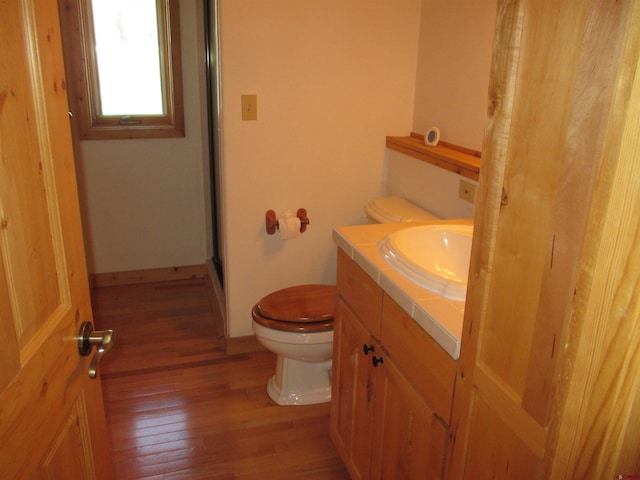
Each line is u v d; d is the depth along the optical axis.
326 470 2.00
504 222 0.89
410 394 1.35
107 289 3.44
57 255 0.98
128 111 3.24
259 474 1.97
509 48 0.82
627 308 0.74
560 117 0.74
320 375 2.37
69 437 1.04
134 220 3.42
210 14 2.81
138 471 1.96
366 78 2.49
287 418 2.27
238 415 2.28
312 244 2.69
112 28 3.06
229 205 2.51
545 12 0.75
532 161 0.81
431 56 2.38
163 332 2.94
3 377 0.78
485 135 0.90
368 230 1.80
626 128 0.65
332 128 2.52
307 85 2.42
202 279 3.61
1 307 0.77
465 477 1.10
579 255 0.73
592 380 0.78
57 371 0.97
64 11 2.90
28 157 0.87
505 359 0.93
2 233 0.78
